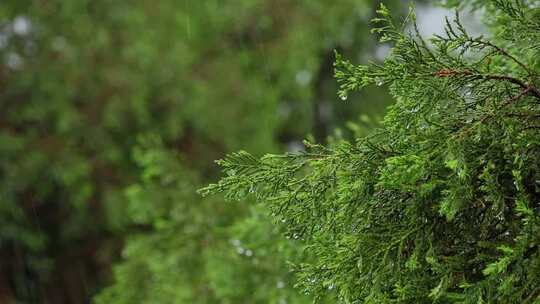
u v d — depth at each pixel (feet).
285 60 46.65
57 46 48.88
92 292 50.96
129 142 48.75
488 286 10.49
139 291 32.42
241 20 47.32
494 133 10.70
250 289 24.32
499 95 11.12
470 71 10.98
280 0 47.39
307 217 11.57
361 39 47.60
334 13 46.26
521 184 10.35
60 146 48.24
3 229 47.19
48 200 49.83
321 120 49.06
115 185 49.03
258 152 46.39
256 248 22.16
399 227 11.12
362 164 11.16
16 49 49.65
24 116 47.73
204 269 29.45
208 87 47.65
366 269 11.02
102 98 48.75
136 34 47.44
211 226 30.30
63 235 49.60
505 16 12.00
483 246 10.74
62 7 48.34
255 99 47.21
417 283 11.07
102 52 48.52
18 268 49.98
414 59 10.96
